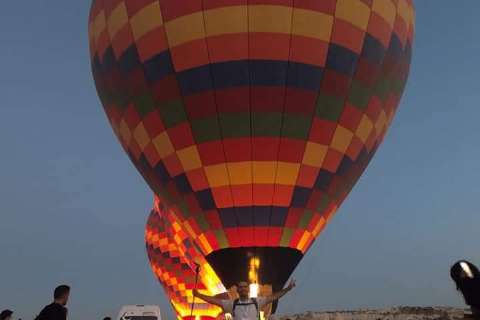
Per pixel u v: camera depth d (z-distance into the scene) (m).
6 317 10.27
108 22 16.00
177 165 15.18
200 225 15.34
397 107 17.11
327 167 15.03
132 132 16.17
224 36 14.06
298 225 14.98
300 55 14.13
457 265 3.72
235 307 6.47
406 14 16.66
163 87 14.73
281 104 14.20
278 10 14.05
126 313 17.34
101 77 16.80
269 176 14.56
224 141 14.45
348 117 14.98
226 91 14.16
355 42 14.69
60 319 6.24
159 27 14.60
